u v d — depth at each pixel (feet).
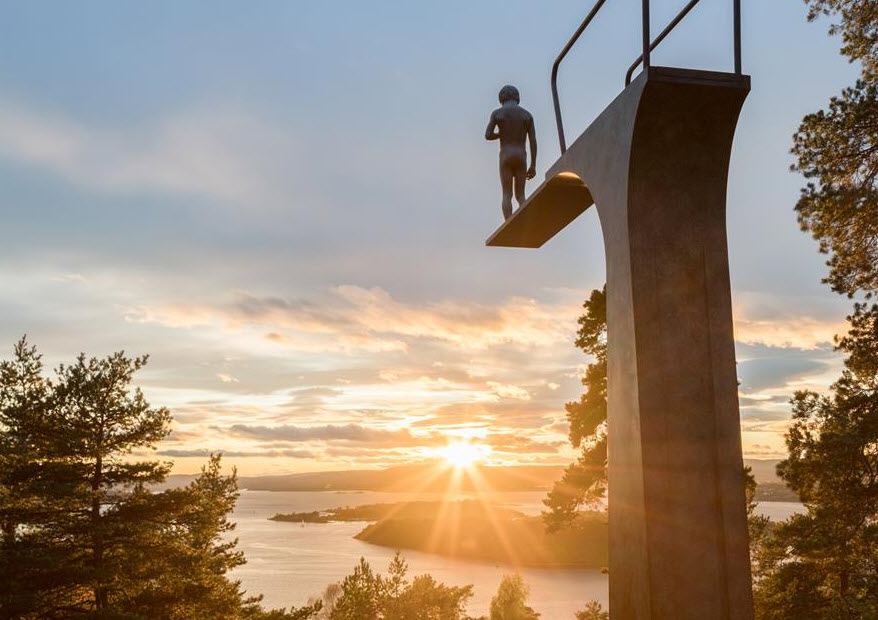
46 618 48.93
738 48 12.83
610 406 13.38
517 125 19.74
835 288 38.47
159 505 52.60
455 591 120.47
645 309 12.45
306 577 478.59
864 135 35.83
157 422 53.98
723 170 12.96
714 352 12.55
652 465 12.05
